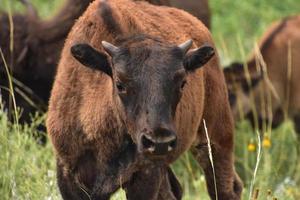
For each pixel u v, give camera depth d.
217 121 22.95
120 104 19.23
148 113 18.56
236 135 31.30
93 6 21.14
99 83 20.25
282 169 30.09
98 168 20.52
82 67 20.52
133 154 20.16
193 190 27.98
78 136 20.45
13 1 37.03
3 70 27.62
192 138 21.62
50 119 20.73
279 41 33.94
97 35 20.56
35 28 27.75
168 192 22.70
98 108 20.09
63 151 20.64
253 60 33.78
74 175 20.75
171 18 22.09
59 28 27.52
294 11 42.50
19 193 23.09
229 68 33.12
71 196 20.98
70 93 20.53
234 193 23.77
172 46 19.16
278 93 33.53
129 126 19.09
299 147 31.38
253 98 33.09
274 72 33.59
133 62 18.86
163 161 20.59
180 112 20.52
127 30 20.56
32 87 27.94
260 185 25.12
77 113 20.42
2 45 27.75
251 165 30.23
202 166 23.45
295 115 33.72
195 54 19.53
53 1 39.75
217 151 23.23
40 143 26.03
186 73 19.55
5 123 24.22
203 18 29.77
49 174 23.41
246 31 41.41
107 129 20.06
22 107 27.33
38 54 27.77
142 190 20.47
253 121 33.22
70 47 19.97
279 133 33.03
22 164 23.70
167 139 18.38
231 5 42.34
